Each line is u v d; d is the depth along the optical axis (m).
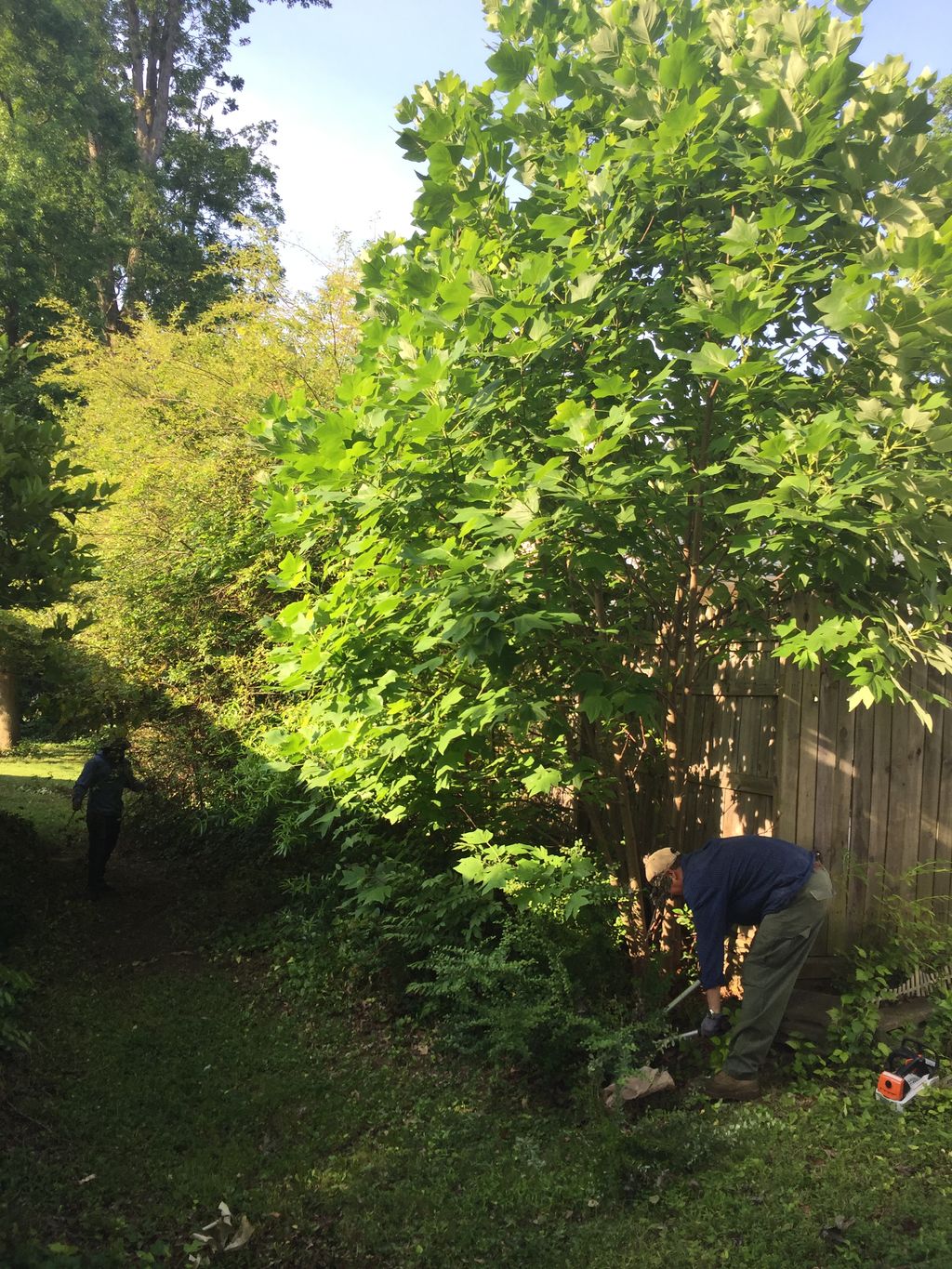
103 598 9.78
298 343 10.98
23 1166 4.07
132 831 11.52
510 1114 4.65
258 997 6.36
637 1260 3.36
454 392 4.63
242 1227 3.71
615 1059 4.56
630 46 5.06
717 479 5.00
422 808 5.70
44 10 20.77
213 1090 4.95
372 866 6.61
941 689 6.00
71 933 7.70
